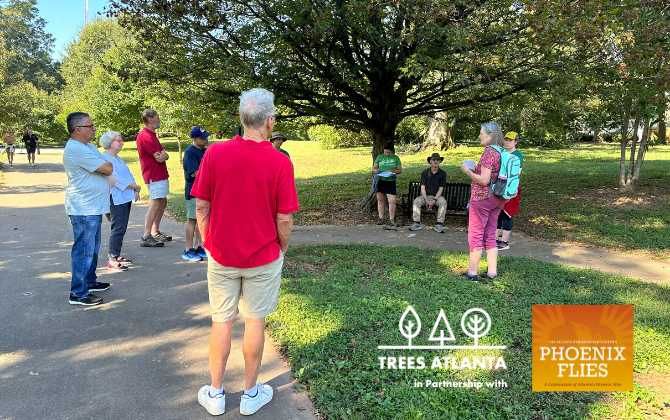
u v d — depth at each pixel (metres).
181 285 5.66
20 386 3.48
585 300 5.12
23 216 10.04
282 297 5.07
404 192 13.12
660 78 7.55
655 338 4.24
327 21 7.47
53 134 43.31
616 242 8.20
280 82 8.74
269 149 3.03
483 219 5.77
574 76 8.08
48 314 4.76
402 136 29.20
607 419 3.11
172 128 21.92
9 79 23.16
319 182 15.42
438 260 6.80
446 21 7.61
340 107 10.70
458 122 12.27
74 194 4.85
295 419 3.17
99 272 6.12
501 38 8.29
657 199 10.92
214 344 3.17
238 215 2.97
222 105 9.42
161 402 3.33
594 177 14.30
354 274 5.98
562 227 9.16
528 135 17.22
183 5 7.76
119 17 8.59
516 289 5.48
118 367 3.79
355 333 4.25
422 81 9.41
